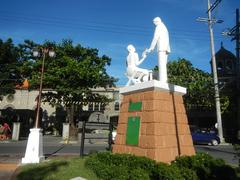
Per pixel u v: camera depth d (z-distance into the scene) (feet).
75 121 132.67
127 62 40.11
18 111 130.41
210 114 131.44
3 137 94.94
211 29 97.30
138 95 35.53
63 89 109.60
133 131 34.42
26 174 31.73
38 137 43.21
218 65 129.80
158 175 25.55
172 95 35.37
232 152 62.18
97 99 119.85
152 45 36.78
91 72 109.91
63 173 30.50
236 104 107.55
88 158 35.45
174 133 33.81
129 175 25.36
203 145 88.22
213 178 27.07
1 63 118.42
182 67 119.75
